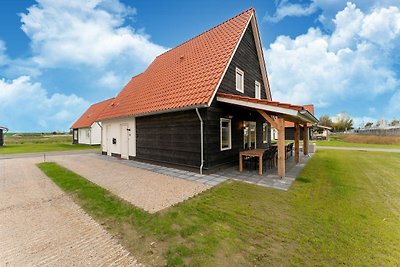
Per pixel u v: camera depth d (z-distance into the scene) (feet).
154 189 18.61
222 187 19.04
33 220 12.64
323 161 34.30
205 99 22.68
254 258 8.75
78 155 45.98
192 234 10.69
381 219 12.32
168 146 29.30
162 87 33.27
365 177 22.84
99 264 8.47
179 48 42.60
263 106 21.56
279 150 22.70
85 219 12.69
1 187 19.97
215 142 25.77
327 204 14.75
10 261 8.71
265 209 13.91
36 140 108.99
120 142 40.91
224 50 28.68
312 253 9.05
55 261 8.70
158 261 8.61
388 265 8.23
